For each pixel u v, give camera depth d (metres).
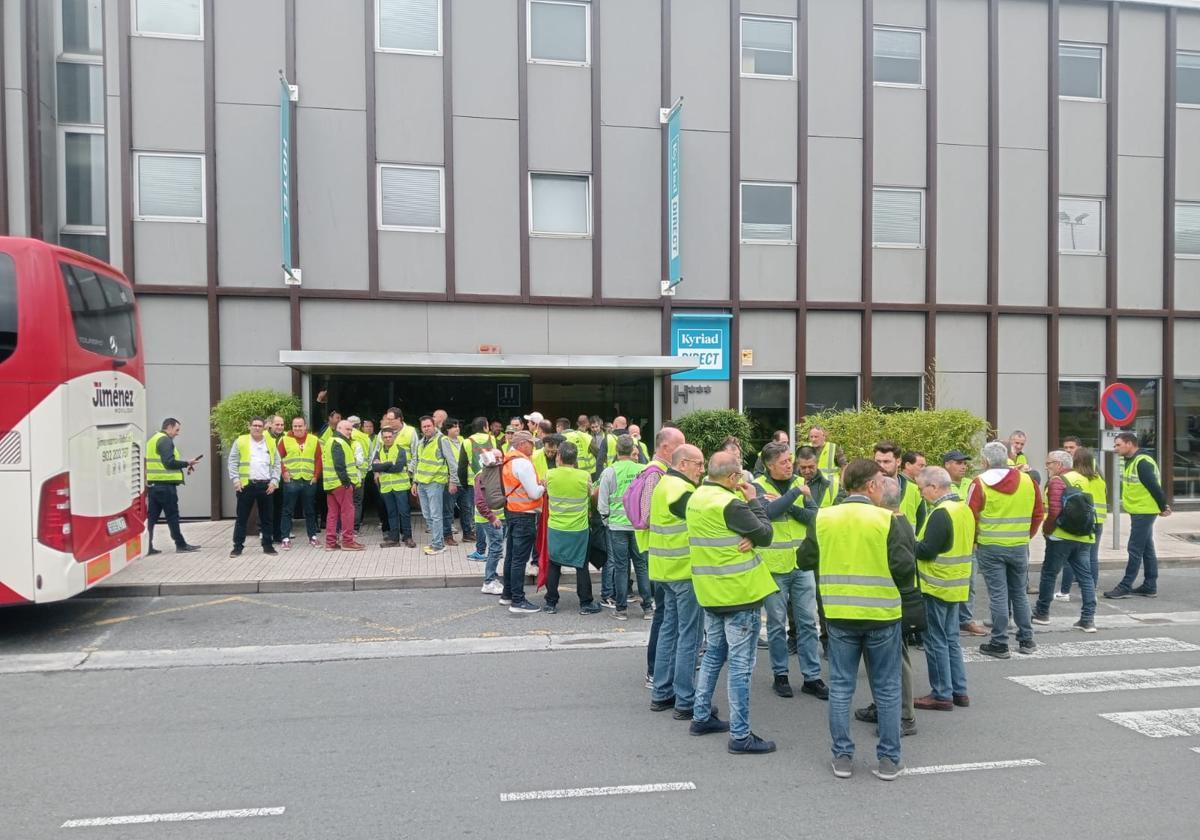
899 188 17.25
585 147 15.95
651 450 16.41
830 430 14.00
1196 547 13.45
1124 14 18.05
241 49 14.76
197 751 5.34
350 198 15.08
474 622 8.78
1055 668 7.31
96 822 4.37
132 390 9.27
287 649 7.75
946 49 17.28
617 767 5.11
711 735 5.67
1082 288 17.95
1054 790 4.79
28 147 14.38
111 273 8.88
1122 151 18.06
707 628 5.62
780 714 6.14
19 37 14.28
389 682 6.81
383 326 15.27
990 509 7.65
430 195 15.47
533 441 10.74
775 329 16.78
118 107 14.52
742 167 16.56
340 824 4.34
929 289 17.22
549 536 8.98
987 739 5.61
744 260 16.62
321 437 13.11
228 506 14.95
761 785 4.85
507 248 15.67
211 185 14.63
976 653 7.79
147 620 8.79
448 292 15.41
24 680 6.86
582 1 16.00
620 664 7.35
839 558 4.99
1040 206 17.67
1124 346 18.12
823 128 16.86
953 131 17.36
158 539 13.04
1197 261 18.50
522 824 4.35
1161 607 9.77
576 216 16.06
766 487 7.11
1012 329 17.61
